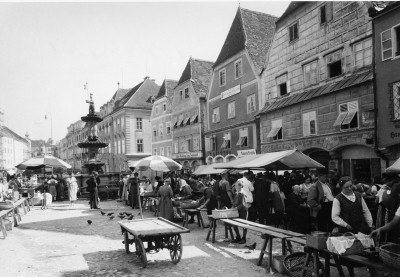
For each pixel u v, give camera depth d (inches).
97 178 979.3
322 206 380.8
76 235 475.5
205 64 1694.1
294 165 499.8
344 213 252.5
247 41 1172.5
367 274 274.1
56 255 361.4
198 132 1505.9
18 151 3991.1
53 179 1080.8
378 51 640.4
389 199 293.4
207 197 522.6
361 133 679.1
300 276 255.3
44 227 550.6
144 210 765.9
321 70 809.5
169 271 297.0
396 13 604.7
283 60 952.3
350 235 231.1
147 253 361.7
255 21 1268.5
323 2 800.3
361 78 679.7
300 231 404.8
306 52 858.8
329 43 784.3
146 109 2354.8
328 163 781.9
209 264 313.9
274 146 958.4
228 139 1283.2
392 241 292.8
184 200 558.3
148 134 2364.7
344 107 720.3
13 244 419.5
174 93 1771.7
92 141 1211.2
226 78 1298.0
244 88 1170.0
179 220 512.1
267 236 295.4
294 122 873.5
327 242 221.6
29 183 1418.6
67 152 4498.0
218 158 1336.1
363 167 697.0
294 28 907.4
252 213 521.3
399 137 595.8
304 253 281.6
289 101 891.4
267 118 992.2
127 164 2266.2
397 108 602.2
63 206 910.4
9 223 526.3
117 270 304.5
